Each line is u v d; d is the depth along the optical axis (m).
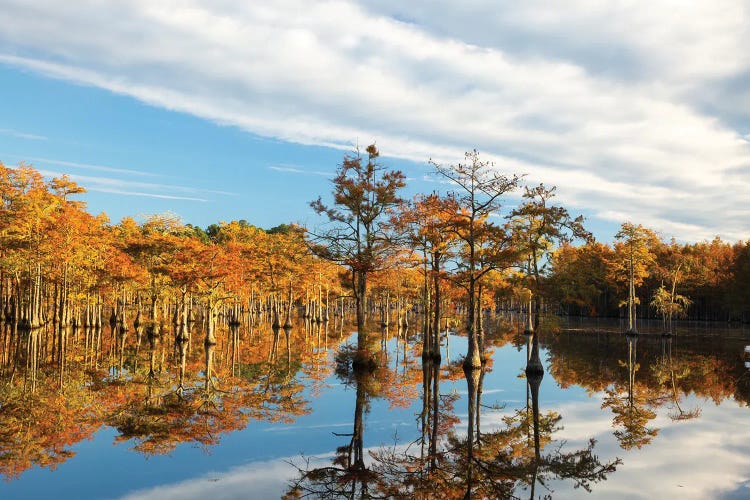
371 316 116.88
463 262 38.53
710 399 27.12
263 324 88.81
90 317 64.81
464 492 13.67
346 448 17.80
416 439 19.08
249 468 15.44
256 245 72.56
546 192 34.19
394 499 13.14
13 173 53.38
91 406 23.12
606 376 34.94
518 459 16.72
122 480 14.16
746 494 13.34
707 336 70.12
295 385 30.16
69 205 57.22
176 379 30.78
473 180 35.78
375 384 31.11
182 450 17.22
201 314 92.00
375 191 36.94
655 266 77.06
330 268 73.69
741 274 92.19
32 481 14.02
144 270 54.50
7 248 50.59
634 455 17.11
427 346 42.84
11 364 34.72
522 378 34.16
